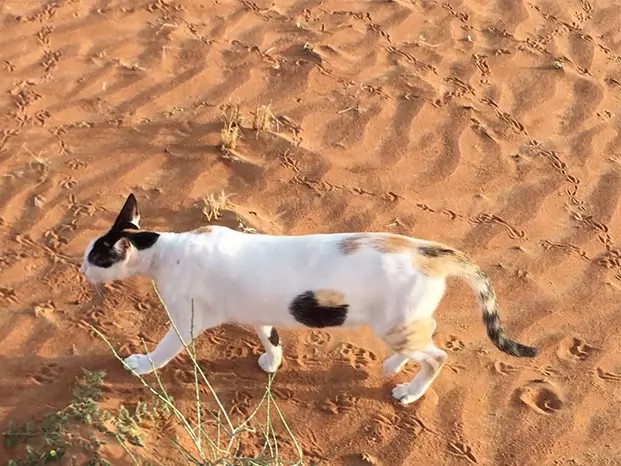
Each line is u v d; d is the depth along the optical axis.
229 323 1.29
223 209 1.53
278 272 1.14
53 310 1.34
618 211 1.64
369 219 1.56
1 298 1.35
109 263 1.18
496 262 1.51
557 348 1.37
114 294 1.37
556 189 1.67
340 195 1.60
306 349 1.33
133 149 1.63
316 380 1.29
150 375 1.26
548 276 1.49
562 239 1.57
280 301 1.15
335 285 1.13
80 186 1.55
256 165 1.63
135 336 1.32
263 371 1.29
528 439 1.24
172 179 1.59
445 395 1.29
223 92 1.79
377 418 1.25
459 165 1.70
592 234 1.58
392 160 1.69
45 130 1.65
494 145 1.75
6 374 1.24
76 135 1.65
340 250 1.14
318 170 1.64
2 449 1.12
